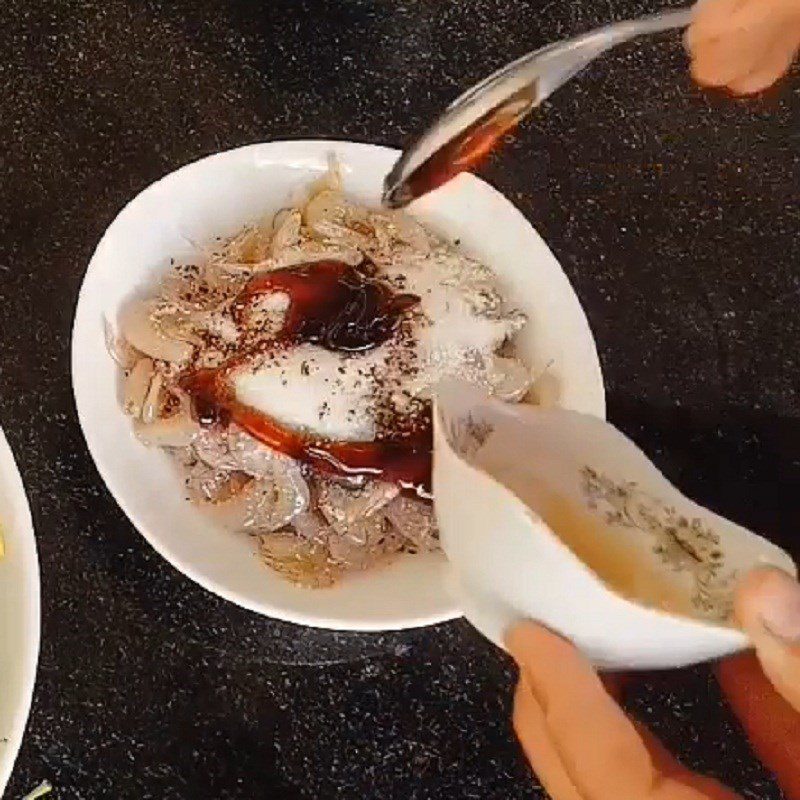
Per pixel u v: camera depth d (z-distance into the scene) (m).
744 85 0.48
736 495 0.56
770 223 0.58
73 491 0.52
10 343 0.52
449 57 0.57
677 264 0.57
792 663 0.33
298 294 0.50
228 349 0.50
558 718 0.36
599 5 0.59
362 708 0.52
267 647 0.52
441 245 0.52
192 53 0.56
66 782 0.50
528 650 0.37
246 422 0.49
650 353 0.56
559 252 0.57
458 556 0.38
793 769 0.43
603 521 0.37
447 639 0.53
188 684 0.51
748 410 0.56
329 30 0.57
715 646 0.36
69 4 0.55
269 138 0.56
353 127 0.56
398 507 0.51
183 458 0.50
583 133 0.58
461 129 0.48
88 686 0.51
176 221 0.51
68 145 0.54
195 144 0.55
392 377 0.50
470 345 0.50
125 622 0.51
